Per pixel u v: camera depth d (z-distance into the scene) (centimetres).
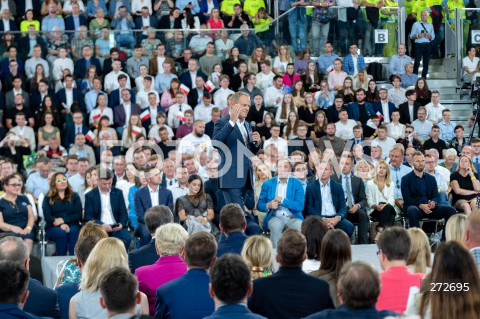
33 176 2448
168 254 1111
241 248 1239
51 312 1043
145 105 3116
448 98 3444
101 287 788
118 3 3756
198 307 941
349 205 2273
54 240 2097
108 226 2094
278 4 3797
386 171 2319
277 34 3281
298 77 3231
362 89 3094
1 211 2077
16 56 3133
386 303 930
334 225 2158
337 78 3262
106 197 2158
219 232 2055
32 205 2141
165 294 949
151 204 2111
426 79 3441
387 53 3362
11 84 3072
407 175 2323
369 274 738
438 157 2730
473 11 3450
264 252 1070
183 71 3222
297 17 3278
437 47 3466
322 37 3297
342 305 750
